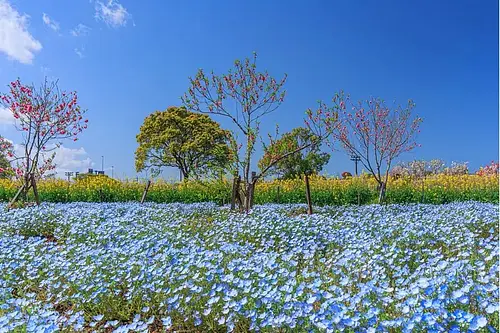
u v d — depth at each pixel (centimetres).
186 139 3456
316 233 667
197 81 1088
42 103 1357
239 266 451
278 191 1480
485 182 1579
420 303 313
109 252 536
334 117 1135
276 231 681
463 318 286
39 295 477
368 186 1586
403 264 506
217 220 931
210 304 376
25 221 846
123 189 1670
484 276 388
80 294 432
